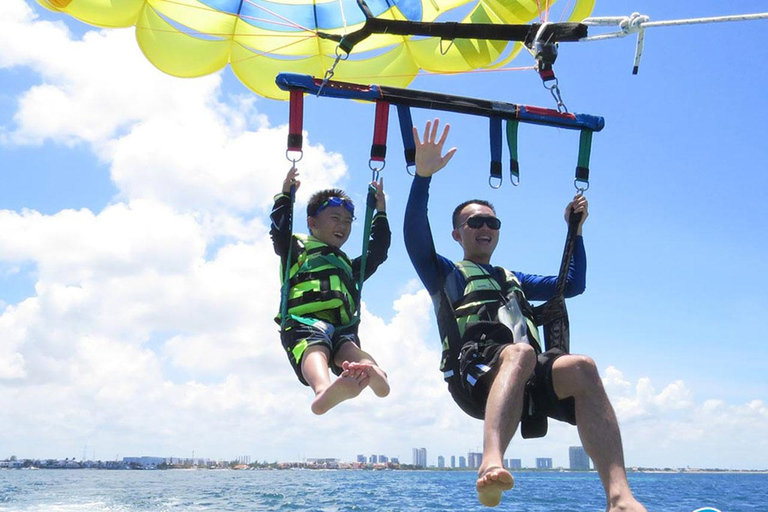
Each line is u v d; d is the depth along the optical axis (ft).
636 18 14.19
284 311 13.53
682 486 186.29
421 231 13.03
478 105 13.83
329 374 12.14
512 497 102.37
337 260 14.16
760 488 171.42
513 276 14.19
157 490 111.14
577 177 14.46
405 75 21.17
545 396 11.84
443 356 13.17
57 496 84.33
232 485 150.61
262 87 20.40
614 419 11.07
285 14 19.97
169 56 19.29
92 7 18.06
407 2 19.60
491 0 19.54
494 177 14.07
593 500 93.56
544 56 14.82
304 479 238.07
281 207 13.75
